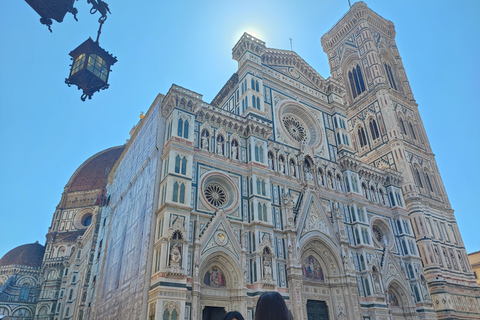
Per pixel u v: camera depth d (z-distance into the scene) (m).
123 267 42.31
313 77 62.38
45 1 10.88
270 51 57.16
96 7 13.44
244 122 47.31
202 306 35.16
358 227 50.81
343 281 45.22
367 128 77.06
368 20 89.69
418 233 62.41
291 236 43.19
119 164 62.84
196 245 35.94
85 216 109.62
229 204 41.75
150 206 37.94
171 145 39.38
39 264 106.62
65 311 78.50
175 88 42.78
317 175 51.91
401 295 52.09
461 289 60.62
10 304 92.62
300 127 57.34
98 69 14.34
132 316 34.28
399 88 84.69
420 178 70.44
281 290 39.62
